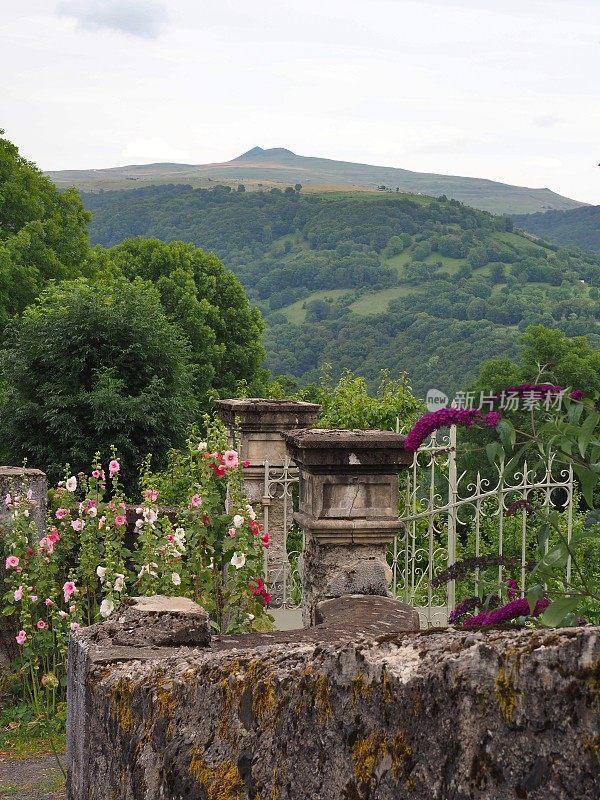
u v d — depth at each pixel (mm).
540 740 1798
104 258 40469
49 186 38000
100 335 23125
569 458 2953
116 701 3789
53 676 8516
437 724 2029
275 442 10609
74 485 9320
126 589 9375
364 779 2236
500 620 3203
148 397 22922
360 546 6348
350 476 6336
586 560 5469
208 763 2959
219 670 3033
